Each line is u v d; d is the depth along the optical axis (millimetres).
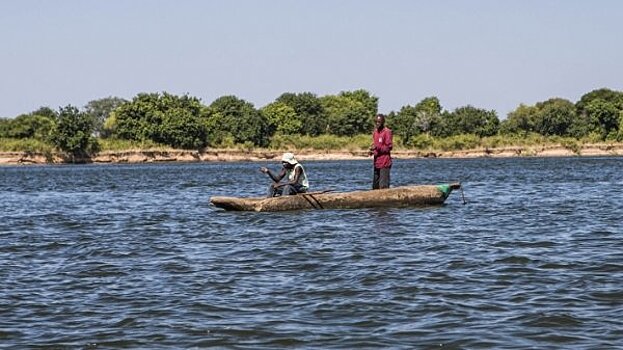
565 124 150875
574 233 24500
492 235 24188
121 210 36781
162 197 45969
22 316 14742
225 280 17578
